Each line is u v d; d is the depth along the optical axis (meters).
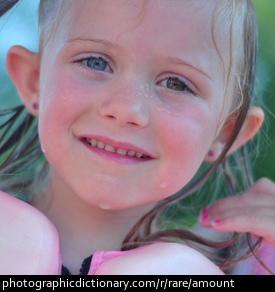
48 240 1.19
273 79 2.26
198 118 1.39
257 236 1.88
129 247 1.55
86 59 1.36
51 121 1.37
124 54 1.30
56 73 1.38
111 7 1.31
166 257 1.20
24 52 1.70
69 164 1.37
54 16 1.50
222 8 1.39
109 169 1.34
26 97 1.72
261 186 1.88
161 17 1.30
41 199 1.60
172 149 1.36
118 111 1.28
